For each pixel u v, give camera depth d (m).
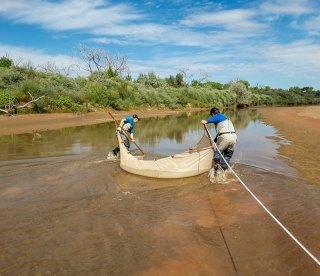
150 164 8.02
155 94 48.91
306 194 6.79
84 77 46.19
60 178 7.94
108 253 4.42
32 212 5.80
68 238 4.85
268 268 4.07
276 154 11.26
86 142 14.09
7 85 32.12
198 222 5.42
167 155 11.24
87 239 4.82
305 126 22.02
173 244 4.66
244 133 18.27
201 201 6.42
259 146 13.10
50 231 5.07
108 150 11.93
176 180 7.86
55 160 10.03
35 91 30.59
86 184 7.48
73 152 11.48
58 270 4.04
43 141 14.38
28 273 3.98
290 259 4.27
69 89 36.75
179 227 5.22
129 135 10.33
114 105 39.72
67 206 6.09
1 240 4.78
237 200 6.45
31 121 23.88
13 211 5.84
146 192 6.96
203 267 4.09
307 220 5.46
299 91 107.19
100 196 6.67
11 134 17.05
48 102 30.64
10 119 24.19
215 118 8.36
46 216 5.63
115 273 3.96
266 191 6.99
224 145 8.20
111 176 8.16
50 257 4.33
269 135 17.12
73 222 5.40
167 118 32.62
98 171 8.64
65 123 23.56
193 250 4.50
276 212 5.82
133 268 4.07
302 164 9.62
